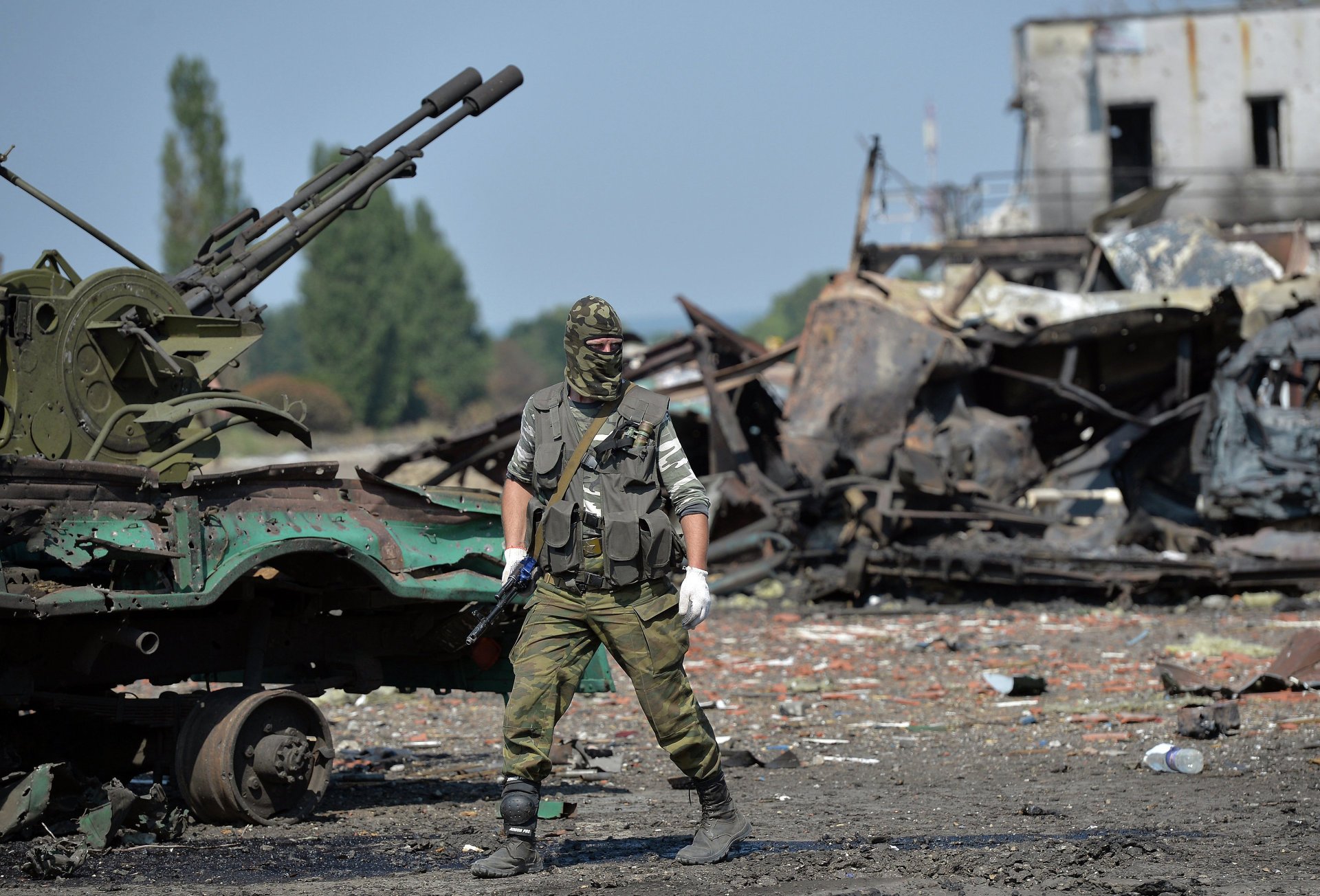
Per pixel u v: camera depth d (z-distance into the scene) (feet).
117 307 54.85
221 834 49.24
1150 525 154.71
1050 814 50.39
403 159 69.00
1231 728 69.21
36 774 46.73
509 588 42.11
